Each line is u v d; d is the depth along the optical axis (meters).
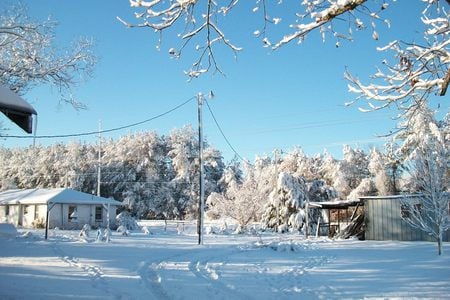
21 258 16.44
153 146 74.25
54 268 13.73
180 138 76.06
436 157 19.47
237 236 36.56
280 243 23.41
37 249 20.33
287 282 12.22
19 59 16.00
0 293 8.98
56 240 26.44
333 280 12.55
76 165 74.75
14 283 10.38
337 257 18.97
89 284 10.95
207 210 57.59
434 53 5.83
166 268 14.99
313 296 10.14
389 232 28.69
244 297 9.98
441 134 20.53
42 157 78.44
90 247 22.17
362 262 16.91
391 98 5.89
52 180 77.31
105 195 72.75
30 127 6.25
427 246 23.34
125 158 73.12
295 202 42.03
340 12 5.07
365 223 29.92
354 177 59.47
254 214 45.34
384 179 45.84
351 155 60.34
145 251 20.91
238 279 12.74
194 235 37.19
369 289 10.92
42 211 42.62
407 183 34.16
